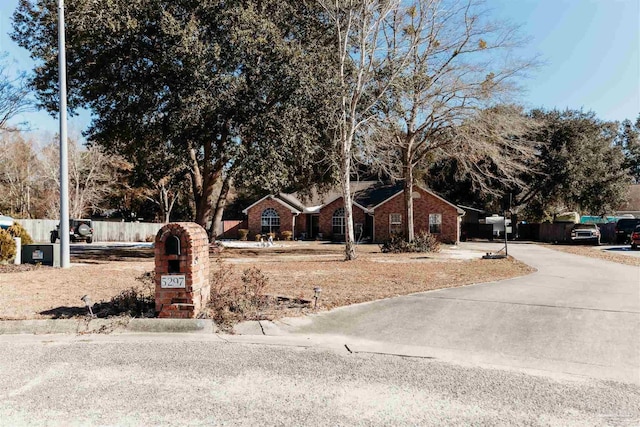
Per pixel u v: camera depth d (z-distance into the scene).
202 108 16.89
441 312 7.77
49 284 9.68
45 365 5.01
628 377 4.93
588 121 37.38
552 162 36.84
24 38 19.89
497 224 50.28
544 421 3.78
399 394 4.34
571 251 24.30
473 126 21.11
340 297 8.75
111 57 17.61
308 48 19.61
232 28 17.06
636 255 21.30
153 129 19.16
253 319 6.96
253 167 18.16
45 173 42.28
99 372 4.82
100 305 7.35
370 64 18.48
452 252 24.20
